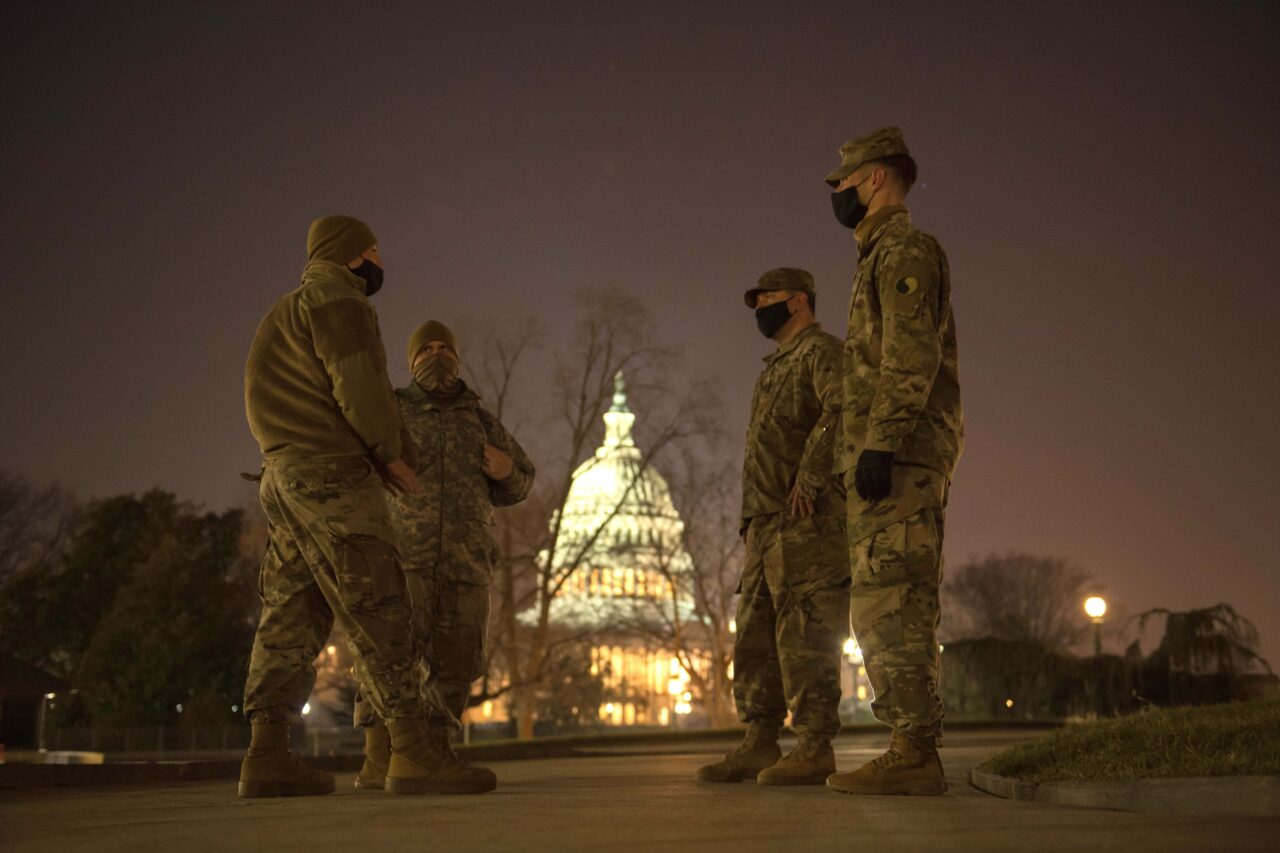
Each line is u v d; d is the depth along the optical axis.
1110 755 5.12
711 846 3.08
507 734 60.59
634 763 11.55
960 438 5.45
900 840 3.14
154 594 44.25
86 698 43.62
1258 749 4.43
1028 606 64.06
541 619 37.28
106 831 3.77
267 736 5.70
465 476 7.15
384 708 5.57
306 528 5.43
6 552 53.50
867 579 5.21
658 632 45.12
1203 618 22.23
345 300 5.52
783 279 7.07
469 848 3.15
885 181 5.63
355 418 5.37
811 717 6.54
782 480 6.79
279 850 3.20
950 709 30.11
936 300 5.27
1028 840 3.08
